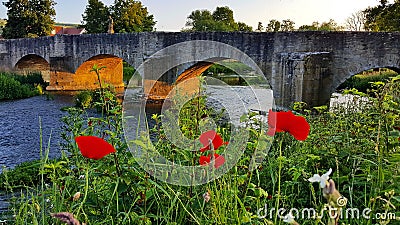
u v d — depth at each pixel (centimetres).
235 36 2041
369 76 2467
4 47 4125
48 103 2658
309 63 1744
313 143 332
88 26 6100
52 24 6003
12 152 1331
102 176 216
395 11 3969
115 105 257
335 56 1808
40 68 4541
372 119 334
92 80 3572
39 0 5850
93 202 210
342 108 475
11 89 2955
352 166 267
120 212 194
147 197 202
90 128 265
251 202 222
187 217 212
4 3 5769
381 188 188
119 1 5919
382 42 1703
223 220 181
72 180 234
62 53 3409
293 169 246
